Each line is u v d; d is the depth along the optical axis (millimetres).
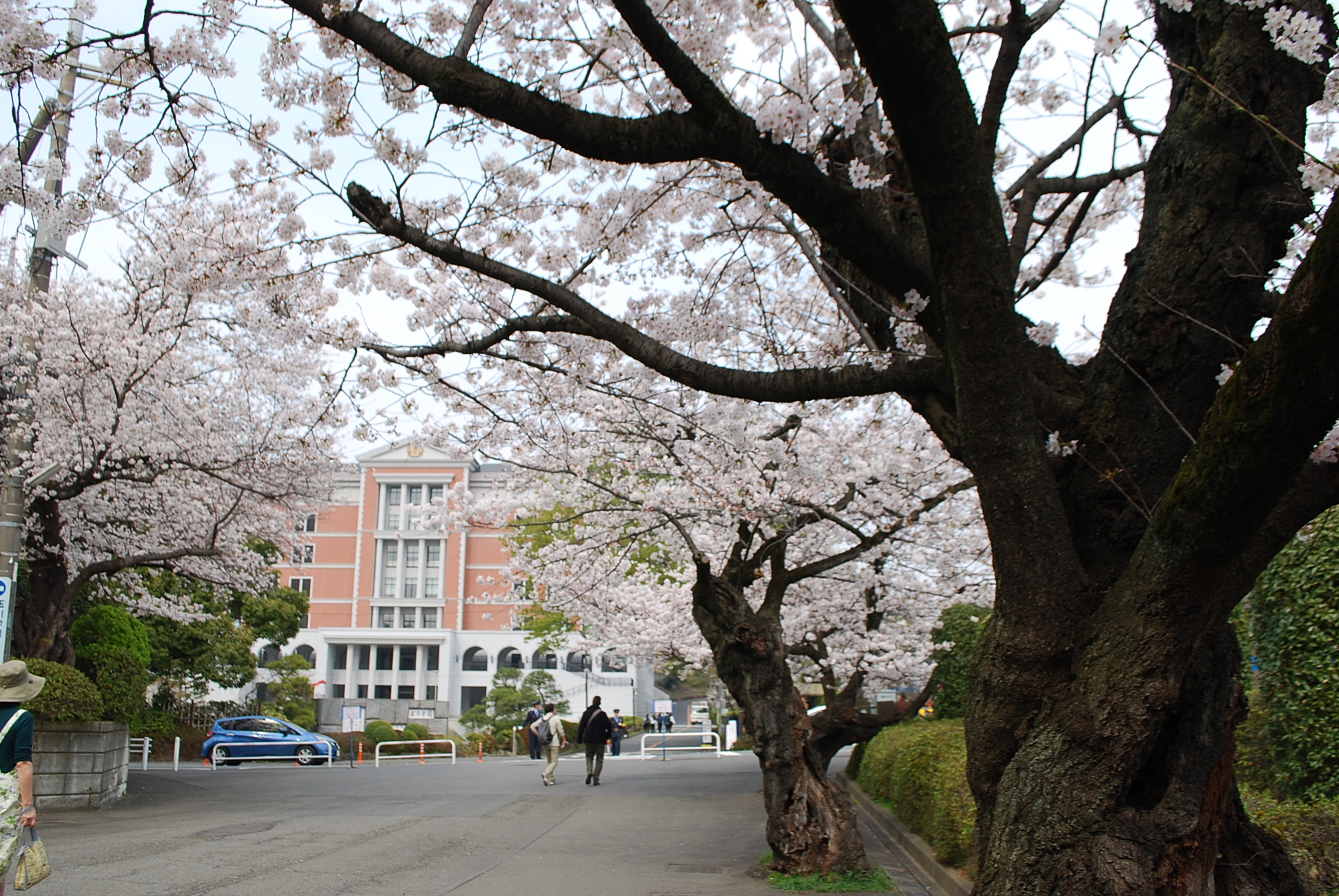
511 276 5074
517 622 50844
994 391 3760
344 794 15039
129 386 13297
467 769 22656
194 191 6836
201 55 5465
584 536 13109
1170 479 4090
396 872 7852
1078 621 3783
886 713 14680
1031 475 3809
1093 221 8289
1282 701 7344
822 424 11258
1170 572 3352
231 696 47094
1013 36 4711
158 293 13805
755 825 11297
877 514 12531
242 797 14531
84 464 13758
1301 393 2867
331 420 15133
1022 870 3629
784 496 10641
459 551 57844
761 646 8719
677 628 18562
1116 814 3570
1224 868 3938
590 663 55500
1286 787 7383
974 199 3592
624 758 27688
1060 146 5645
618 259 7844
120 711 14945
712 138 4141
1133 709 3484
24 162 6039
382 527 58156
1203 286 4082
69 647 14234
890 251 4453
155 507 17000
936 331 4660
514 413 9273
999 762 3906
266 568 20469
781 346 9125
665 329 8070
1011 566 3859
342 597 57969
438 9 6207
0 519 11359
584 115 4148
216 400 16438
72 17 5492
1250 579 3555
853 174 5273
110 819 11602
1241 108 3580
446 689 55500
